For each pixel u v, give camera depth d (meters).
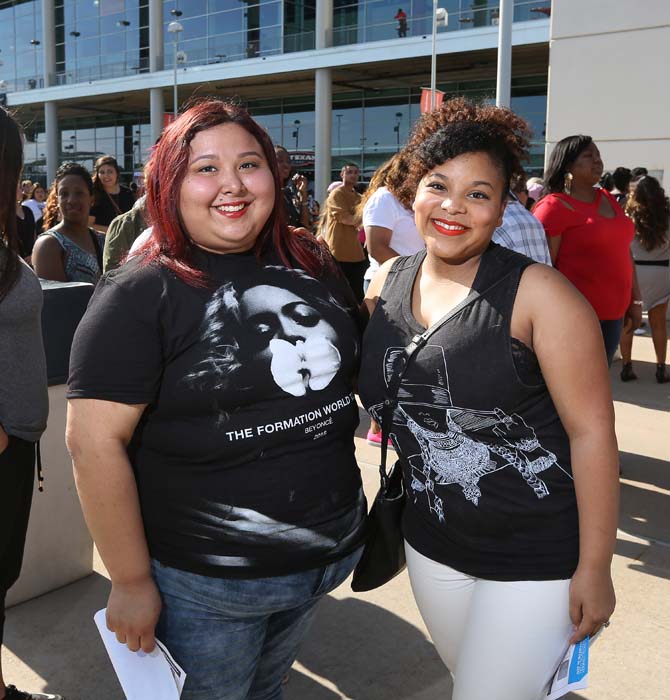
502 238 3.41
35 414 2.11
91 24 32.22
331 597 3.13
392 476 1.90
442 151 1.62
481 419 1.61
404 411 1.69
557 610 1.63
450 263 1.68
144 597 1.55
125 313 1.50
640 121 9.23
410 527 1.83
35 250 4.00
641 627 2.91
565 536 1.64
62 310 3.01
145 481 1.62
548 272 1.58
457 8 21.97
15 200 1.96
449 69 24.33
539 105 23.75
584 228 3.94
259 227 1.61
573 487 1.64
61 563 3.14
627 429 5.26
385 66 24.12
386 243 4.08
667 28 8.87
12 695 2.42
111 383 1.48
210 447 1.55
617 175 8.84
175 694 1.57
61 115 36.88
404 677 2.63
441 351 1.61
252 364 1.55
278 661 1.89
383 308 1.76
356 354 1.76
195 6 28.58
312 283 1.69
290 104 29.81
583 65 9.48
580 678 1.68
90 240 4.22
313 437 1.63
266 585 1.60
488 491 1.65
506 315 1.57
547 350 1.55
